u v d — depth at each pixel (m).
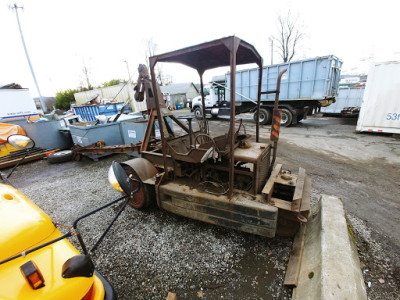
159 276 1.93
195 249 2.23
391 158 4.84
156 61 2.14
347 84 13.73
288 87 8.86
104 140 5.81
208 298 1.71
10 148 5.68
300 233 2.24
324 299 1.29
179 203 2.48
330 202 2.37
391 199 3.12
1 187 1.61
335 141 6.54
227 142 2.27
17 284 0.97
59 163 5.64
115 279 1.92
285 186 2.54
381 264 1.96
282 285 1.78
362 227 2.49
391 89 6.52
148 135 3.26
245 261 2.05
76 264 1.06
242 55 2.56
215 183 2.40
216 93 11.50
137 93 3.37
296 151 5.61
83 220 2.87
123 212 3.01
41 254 1.16
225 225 2.23
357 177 3.90
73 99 24.23
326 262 1.58
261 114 9.80
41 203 3.43
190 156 2.33
